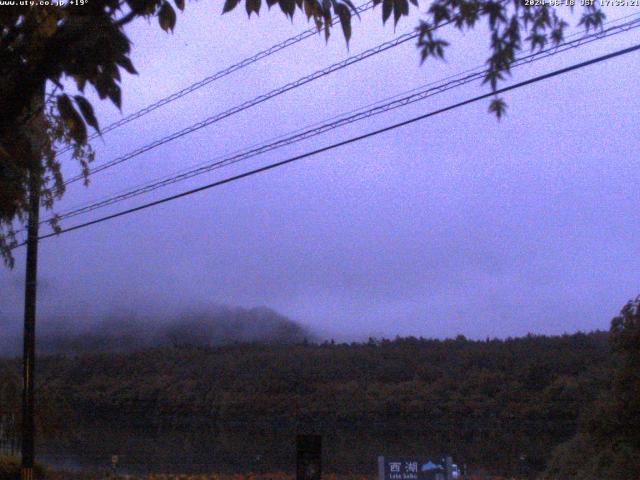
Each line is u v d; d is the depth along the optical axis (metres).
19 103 5.65
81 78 5.79
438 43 6.91
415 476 11.45
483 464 22.58
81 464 23.91
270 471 21.81
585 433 14.00
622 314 13.55
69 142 10.75
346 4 6.57
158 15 6.44
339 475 19.92
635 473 12.63
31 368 16.72
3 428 22.33
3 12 5.61
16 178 6.64
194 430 34.88
